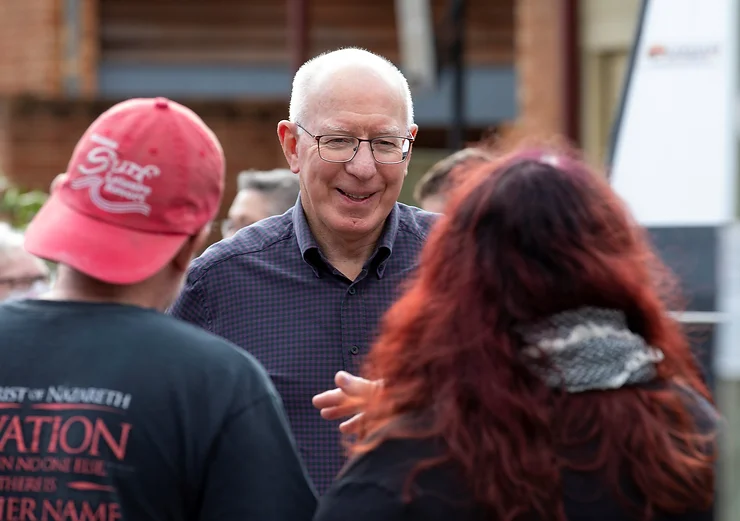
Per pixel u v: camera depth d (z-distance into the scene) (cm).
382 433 214
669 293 228
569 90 845
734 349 333
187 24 1298
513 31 1177
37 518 219
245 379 230
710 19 439
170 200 232
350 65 345
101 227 230
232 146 1312
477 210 218
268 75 1295
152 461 221
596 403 208
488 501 203
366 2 1236
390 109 342
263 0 1288
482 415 207
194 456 223
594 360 208
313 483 338
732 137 435
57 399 223
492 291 212
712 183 436
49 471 220
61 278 239
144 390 222
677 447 211
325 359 346
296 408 344
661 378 220
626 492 206
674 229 402
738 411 325
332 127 340
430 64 1112
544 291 210
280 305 351
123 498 219
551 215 214
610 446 207
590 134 839
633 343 213
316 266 351
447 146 1191
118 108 237
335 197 344
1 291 540
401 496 207
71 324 230
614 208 220
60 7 1263
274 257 356
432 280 222
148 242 231
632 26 790
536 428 206
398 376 219
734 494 316
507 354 209
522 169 220
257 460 225
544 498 204
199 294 356
